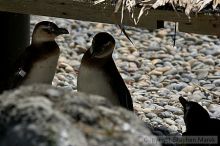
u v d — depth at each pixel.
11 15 14.34
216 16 11.12
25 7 11.98
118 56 18.92
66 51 18.91
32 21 21.33
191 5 11.12
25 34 14.80
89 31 21.23
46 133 5.69
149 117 13.59
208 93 15.79
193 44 20.48
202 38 21.11
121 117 6.05
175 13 11.23
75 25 21.58
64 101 6.06
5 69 14.27
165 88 16.16
